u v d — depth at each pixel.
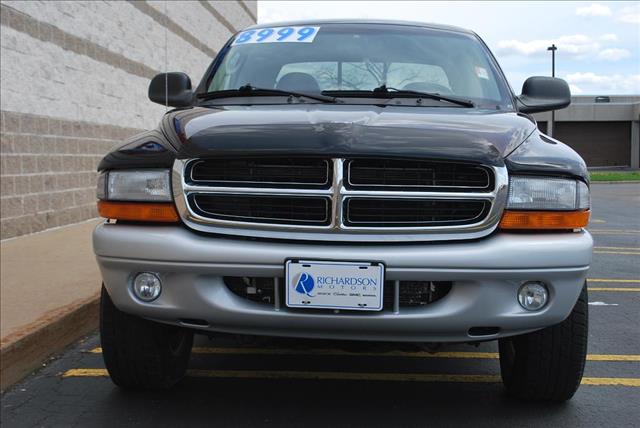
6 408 3.26
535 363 2.98
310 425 3.01
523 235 2.61
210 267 2.58
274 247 2.57
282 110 3.15
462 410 3.19
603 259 8.18
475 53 4.08
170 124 3.07
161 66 11.86
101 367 3.89
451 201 2.60
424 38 4.14
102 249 2.74
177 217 2.68
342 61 3.90
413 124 2.85
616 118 39.91
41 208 7.86
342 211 2.58
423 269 2.52
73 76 8.52
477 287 2.55
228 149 2.63
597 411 3.21
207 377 3.64
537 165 2.65
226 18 17.09
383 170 2.61
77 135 8.66
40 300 4.71
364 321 2.56
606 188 24.52
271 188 2.61
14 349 3.67
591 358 4.11
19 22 7.24
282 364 3.87
